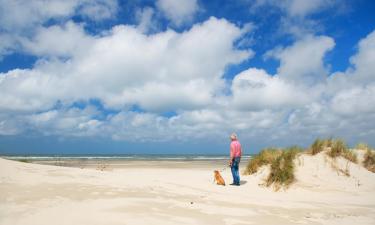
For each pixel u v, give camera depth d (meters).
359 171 12.83
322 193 10.97
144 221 5.66
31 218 5.43
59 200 6.65
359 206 8.93
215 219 6.23
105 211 6.11
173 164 30.48
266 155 15.05
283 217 6.90
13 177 8.18
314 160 13.09
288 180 11.81
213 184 12.38
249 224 6.10
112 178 9.87
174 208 6.80
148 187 9.05
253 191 11.30
